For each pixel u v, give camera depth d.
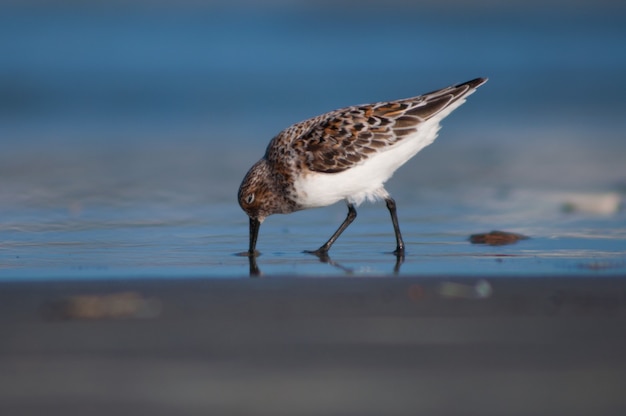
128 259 12.28
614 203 16.48
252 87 32.44
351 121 13.21
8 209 16.25
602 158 21.39
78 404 6.72
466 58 38.97
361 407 6.67
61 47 38.47
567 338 8.16
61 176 19.66
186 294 9.95
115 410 6.61
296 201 13.38
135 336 8.30
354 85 32.50
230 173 20.14
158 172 20.19
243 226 15.09
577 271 11.11
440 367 7.44
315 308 9.29
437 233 14.35
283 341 8.13
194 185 18.80
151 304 9.49
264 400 6.79
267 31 44.75
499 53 40.16
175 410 6.61
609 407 6.65
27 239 13.78
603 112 28.34
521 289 10.09
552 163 20.95
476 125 26.58
